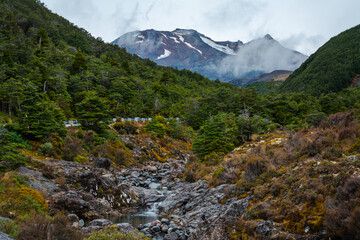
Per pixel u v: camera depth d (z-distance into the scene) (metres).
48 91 54.41
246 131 39.06
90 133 34.97
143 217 15.67
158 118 67.62
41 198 13.10
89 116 40.16
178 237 11.34
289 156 12.75
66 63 90.75
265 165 12.36
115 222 14.30
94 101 41.12
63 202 14.20
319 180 8.61
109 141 39.53
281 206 8.70
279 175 11.00
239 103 74.56
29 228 8.04
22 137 23.73
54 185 15.80
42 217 9.21
